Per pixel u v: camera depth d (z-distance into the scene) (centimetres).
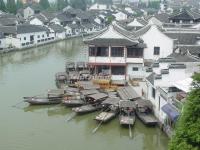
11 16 15000
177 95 4288
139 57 6738
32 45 11256
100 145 4288
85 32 15162
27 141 4341
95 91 5675
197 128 2317
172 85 4531
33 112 5328
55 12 17162
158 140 4397
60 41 13112
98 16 17600
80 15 16412
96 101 5359
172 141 2470
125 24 10956
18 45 10731
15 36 10712
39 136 4491
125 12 18112
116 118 4997
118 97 5528
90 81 6359
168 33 7744
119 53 6675
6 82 6944
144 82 6594
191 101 2383
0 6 17138
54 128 4750
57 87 6531
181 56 5816
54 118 5106
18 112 5316
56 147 4197
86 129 4728
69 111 5378
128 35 7050
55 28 13200
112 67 6769
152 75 5306
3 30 10825
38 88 6494
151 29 6950
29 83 6869
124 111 4962
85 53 10488
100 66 6800
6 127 4753
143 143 4344
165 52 6988
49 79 7194
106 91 6009
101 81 6288
